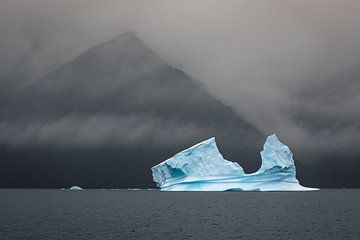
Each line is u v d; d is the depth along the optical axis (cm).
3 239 9044
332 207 16838
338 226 10750
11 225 11350
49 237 9281
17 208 17875
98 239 9012
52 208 17812
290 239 8869
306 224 11156
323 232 9744
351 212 14550
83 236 9388
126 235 9494
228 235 9400
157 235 9475
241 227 10656
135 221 12200
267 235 9369
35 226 11119
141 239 8981
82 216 13888
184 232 9875
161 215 14000
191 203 19975
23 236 9431
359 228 10375
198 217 13188
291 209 15925
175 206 18162
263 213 14338
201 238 9062
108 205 19625
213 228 10512
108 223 11738
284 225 10969
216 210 15775
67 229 10494
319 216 13225
